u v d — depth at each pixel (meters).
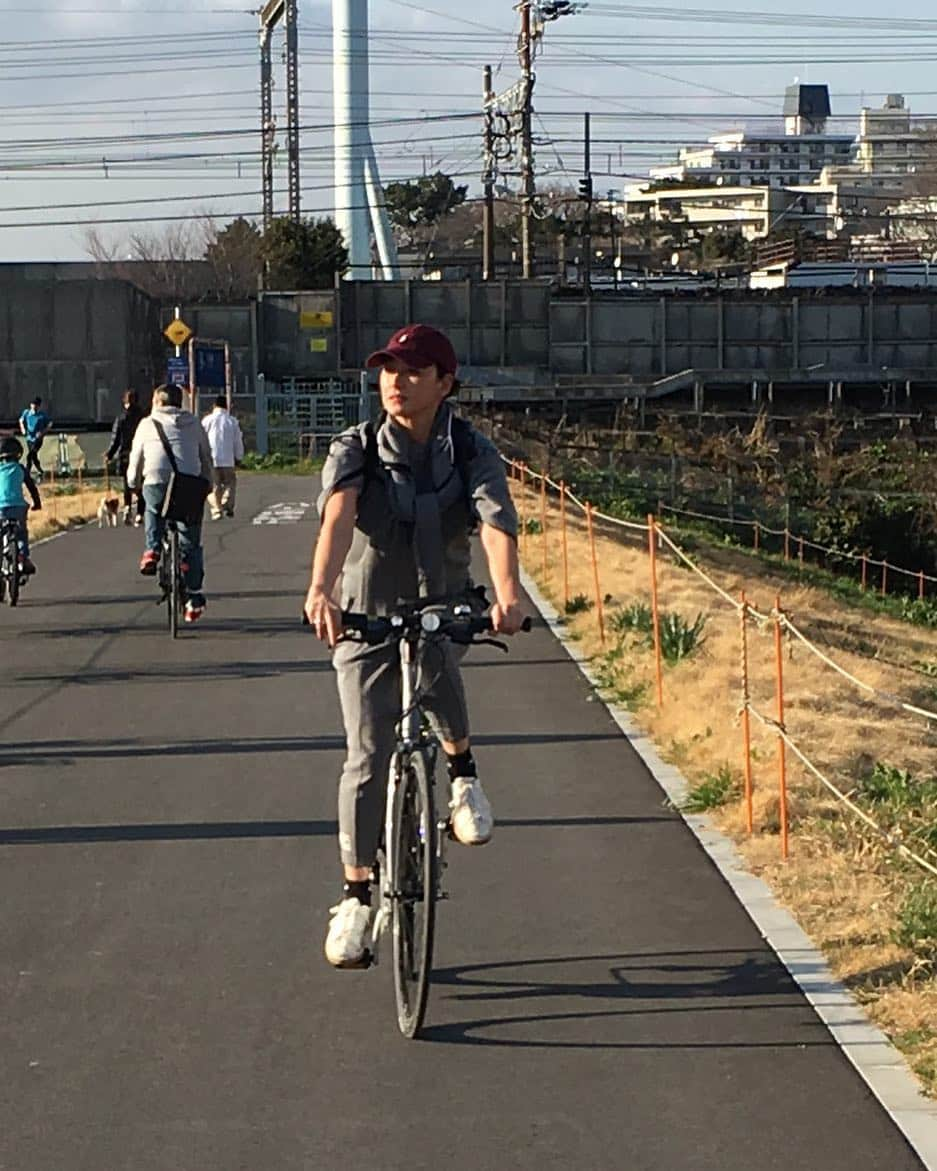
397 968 5.47
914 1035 5.29
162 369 54.91
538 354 56.97
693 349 57.62
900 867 7.21
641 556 20.59
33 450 35.75
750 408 54.66
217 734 10.36
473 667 12.70
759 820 7.97
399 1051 5.31
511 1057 5.25
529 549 20.62
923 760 9.92
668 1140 4.65
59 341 48.72
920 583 31.89
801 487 41.03
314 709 11.12
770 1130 4.70
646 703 11.05
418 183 113.44
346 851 5.52
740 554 30.41
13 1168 4.54
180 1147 4.65
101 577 18.72
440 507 5.30
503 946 6.28
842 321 58.19
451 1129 4.74
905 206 146.75
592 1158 4.55
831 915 6.55
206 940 6.44
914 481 42.12
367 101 64.94
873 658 18.08
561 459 38.66
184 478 14.05
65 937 6.49
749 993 5.75
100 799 8.71
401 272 95.12
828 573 31.86
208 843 7.84
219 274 85.31
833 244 104.19
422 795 5.19
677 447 47.47
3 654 13.52
